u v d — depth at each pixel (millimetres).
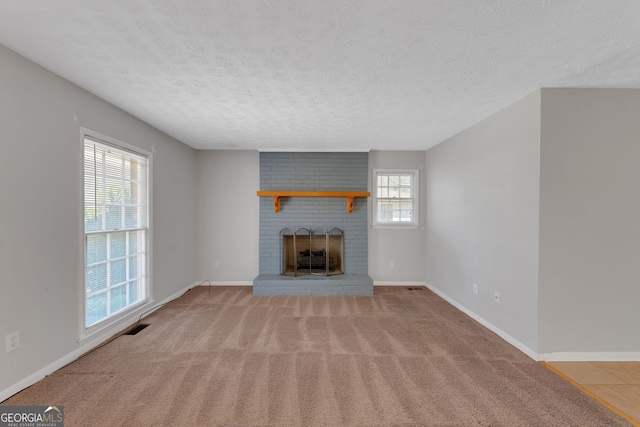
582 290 2420
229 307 3795
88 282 2650
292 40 1757
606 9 1458
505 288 2857
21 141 1985
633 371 2270
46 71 2158
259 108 2926
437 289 4492
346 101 2734
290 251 5035
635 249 2412
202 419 1737
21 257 1989
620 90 2414
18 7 1471
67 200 2350
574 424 1719
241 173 4914
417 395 1976
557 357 2422
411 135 3984
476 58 1957
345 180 4895
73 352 2408
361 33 1683
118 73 2213
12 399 1890
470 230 3520
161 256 3826
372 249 4984
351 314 3555
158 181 3736
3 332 1879
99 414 1770
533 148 2484
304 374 2219
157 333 2959
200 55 1944
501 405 1880
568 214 2410
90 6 1465
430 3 1427
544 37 1710
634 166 2412
